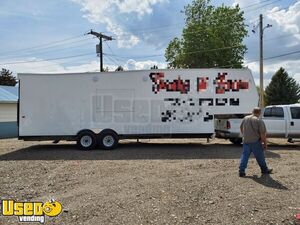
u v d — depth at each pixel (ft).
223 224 15.03
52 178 24.85
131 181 23.63
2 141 58.29
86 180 24.13
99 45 90.07
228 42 138.31
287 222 15.24
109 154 38.11
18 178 24.94
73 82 42.09
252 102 42.88
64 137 42.11
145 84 42.27
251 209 17.06
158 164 31.07
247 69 42.86
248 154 25.81
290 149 42.63
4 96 75.56
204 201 18.53
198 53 134.82
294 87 194.08
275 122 44.93
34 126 41.83
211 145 47.24
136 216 16.14
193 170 27.94
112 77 42.19
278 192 20.44
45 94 41.93
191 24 138.00
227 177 25.00
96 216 16.21
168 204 17.99
